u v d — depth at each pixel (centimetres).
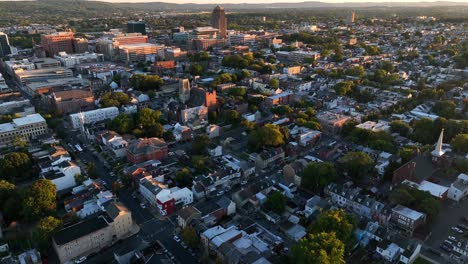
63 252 18462
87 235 19125
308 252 16138
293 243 19788
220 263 17550
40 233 18750
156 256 17612
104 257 19025
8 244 19712
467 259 18062
